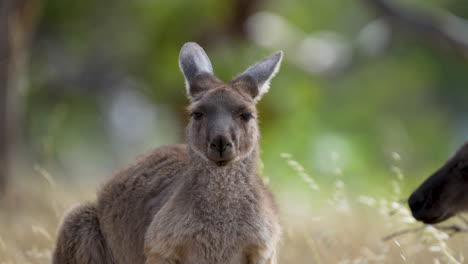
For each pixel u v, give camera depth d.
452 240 10.79
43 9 29.34
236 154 7.83
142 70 30.48
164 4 28.19
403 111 35.03
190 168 7.99
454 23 22.95
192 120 8.12
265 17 27.50
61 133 30.03
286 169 17.41
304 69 28.70
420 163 27.05
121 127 35.16
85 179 20.12
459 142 37.50
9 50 16.95
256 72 8.71
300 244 10.85
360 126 30.95
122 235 8.72
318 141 25.34
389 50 33.03
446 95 37.62
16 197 14.95
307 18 31.62
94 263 8.98
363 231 11.44
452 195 8.47
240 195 7.89
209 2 26.97
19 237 11.51
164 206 7.94
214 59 25.67
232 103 8.02
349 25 33.19
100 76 33.09
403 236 10.46
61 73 32.31
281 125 26.17
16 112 17.36
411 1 30.03
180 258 7.89
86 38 30.53
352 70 31.70
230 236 7.88
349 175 20.53
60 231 8.99
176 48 28.39
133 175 8.93
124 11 29.55
